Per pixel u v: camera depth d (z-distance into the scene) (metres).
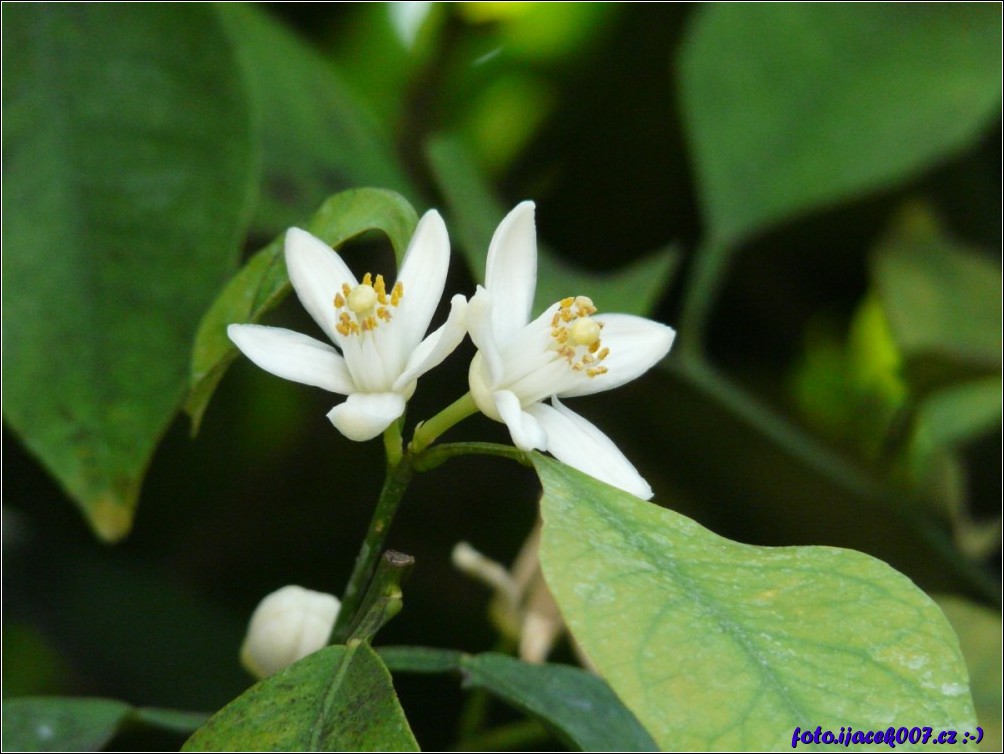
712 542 0.44
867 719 0.42
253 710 0.44
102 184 0.54
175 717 0.52
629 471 0.45
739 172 0.63
